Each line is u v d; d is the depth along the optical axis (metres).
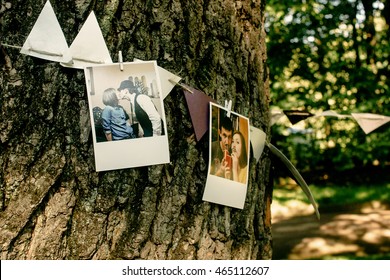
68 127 1.01
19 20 1.00
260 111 1.32
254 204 1.28
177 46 1.10
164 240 1.07
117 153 1.01
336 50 6.01
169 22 1.09
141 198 1.05
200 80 1.13
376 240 5.58
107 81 1.01
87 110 1.01
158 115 1.03
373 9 6.15
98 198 1.02
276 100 6.07
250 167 1.27
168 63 1.09
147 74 1.03
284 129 6.48
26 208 0.98
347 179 7.97
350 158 6.82
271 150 1.39
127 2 1.05
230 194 1.16
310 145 6.84
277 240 5.81
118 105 1.01
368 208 6.92
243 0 1.27
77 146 1.01
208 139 1.12
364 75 5.82
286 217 6.89
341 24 6.04
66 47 1.00
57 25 1.00
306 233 6.01
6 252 0.97
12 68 0.99
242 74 1.24
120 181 1.03
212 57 1.15
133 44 1.06
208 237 1.13
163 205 1.07
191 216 1.11
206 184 1.10
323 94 5.90
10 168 0.98
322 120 6.38
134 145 1.02
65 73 1.01
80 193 1.01
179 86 1.10
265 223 1.35
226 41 1.19
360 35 6.04
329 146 6.79
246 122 1.20
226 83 1.19
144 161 1.02
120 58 1.02
